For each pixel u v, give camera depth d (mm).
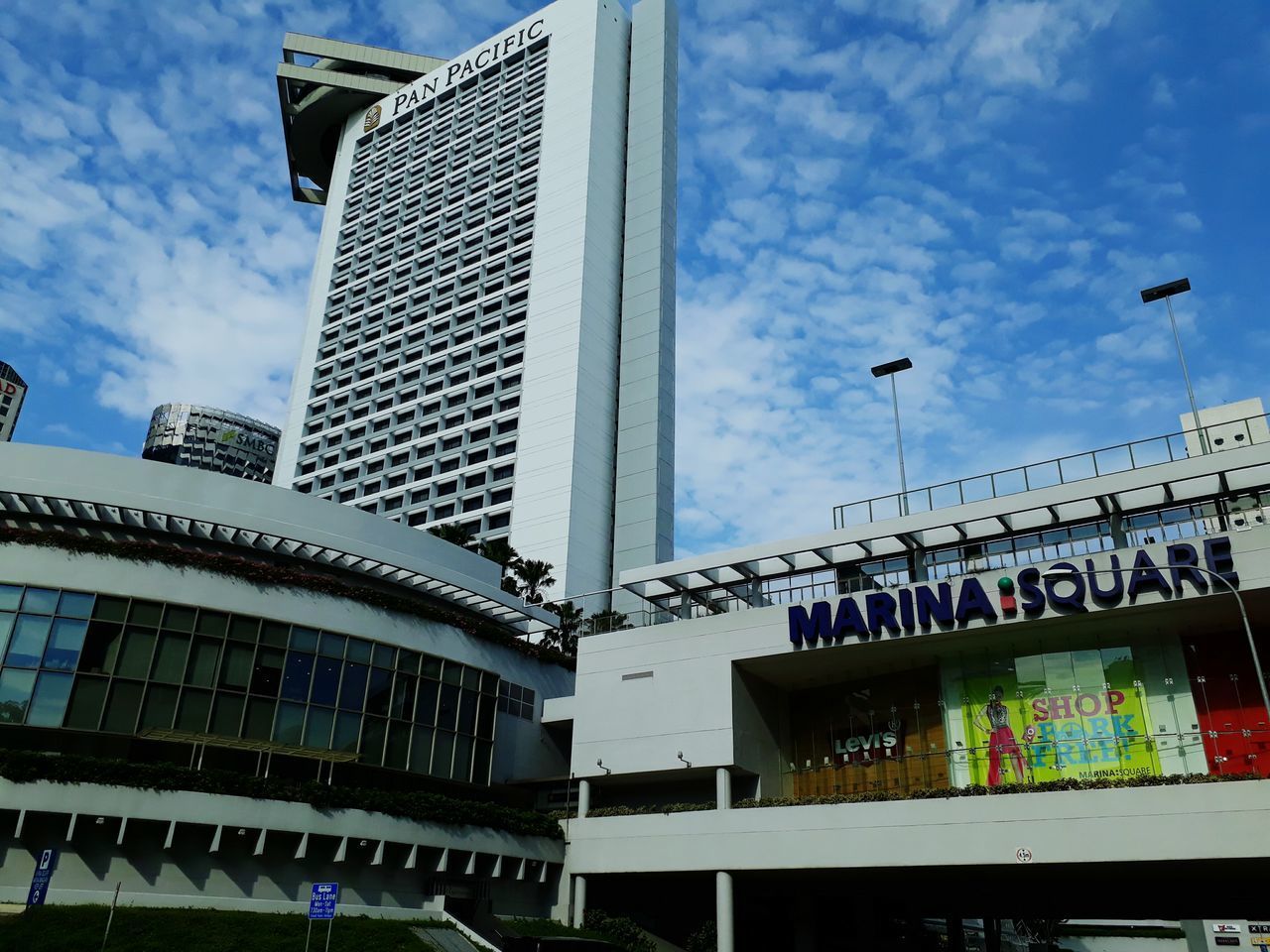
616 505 116312
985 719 46875
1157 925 89125
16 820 36188
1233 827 35750
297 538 50812
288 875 40875
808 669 51406
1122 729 43625
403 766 48281
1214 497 45062
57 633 41094
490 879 47438
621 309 130500
